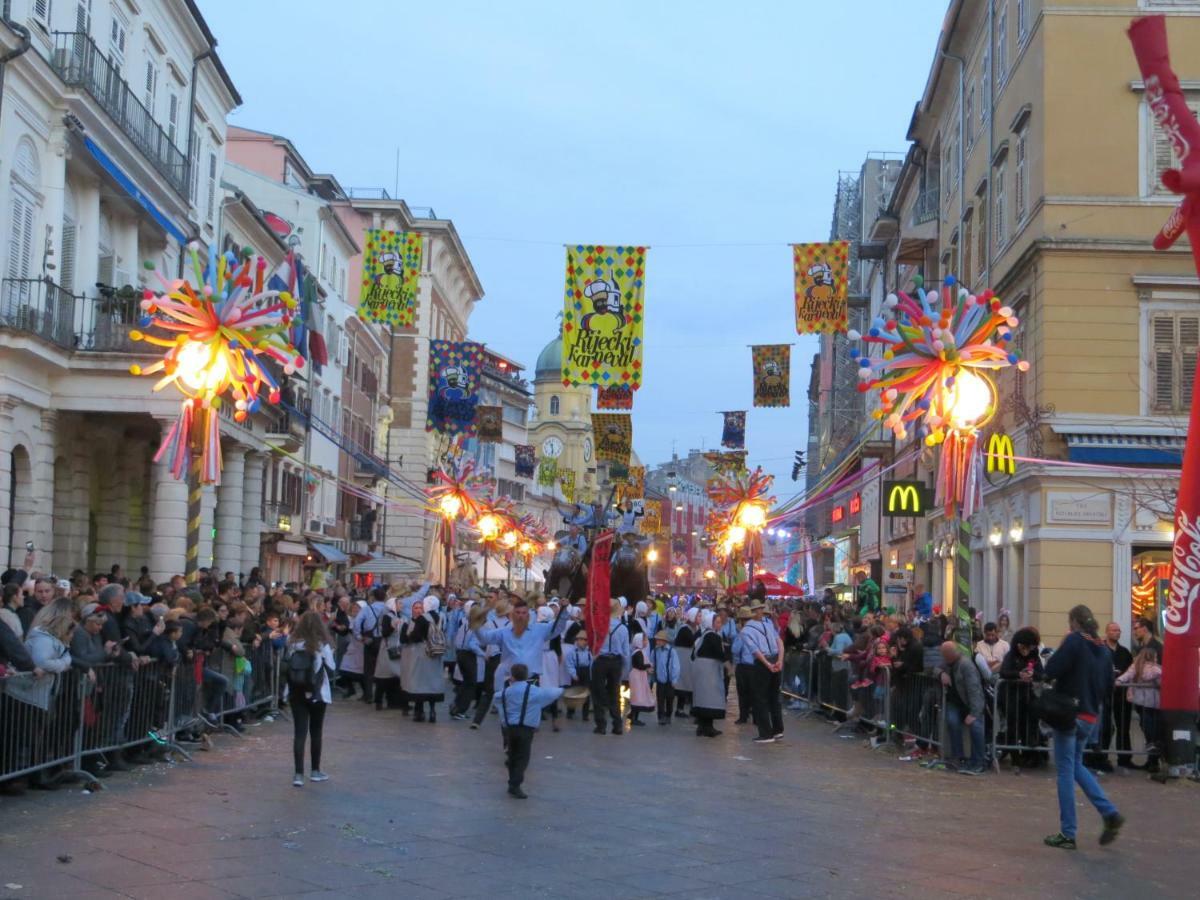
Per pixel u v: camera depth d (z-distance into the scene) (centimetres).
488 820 1145
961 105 3547
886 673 1866
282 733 1798
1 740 1129
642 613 2395
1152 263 2550
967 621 1722
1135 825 1245
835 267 2747
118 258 3014
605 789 1360
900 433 1733
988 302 1667
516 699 1279
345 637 2519
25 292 2480
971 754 1606
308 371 4778
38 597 1318
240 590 2148
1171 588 1145
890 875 974
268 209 5062
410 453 6838
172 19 3281
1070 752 1114
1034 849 1099
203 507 2981
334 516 5544
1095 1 2594
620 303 2577
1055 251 2558
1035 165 2658
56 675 1211
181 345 1659
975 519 3206
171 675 1480
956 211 3691
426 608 2062
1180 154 1141
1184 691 1130
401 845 1020
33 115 2480
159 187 3078
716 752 1775
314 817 1126
